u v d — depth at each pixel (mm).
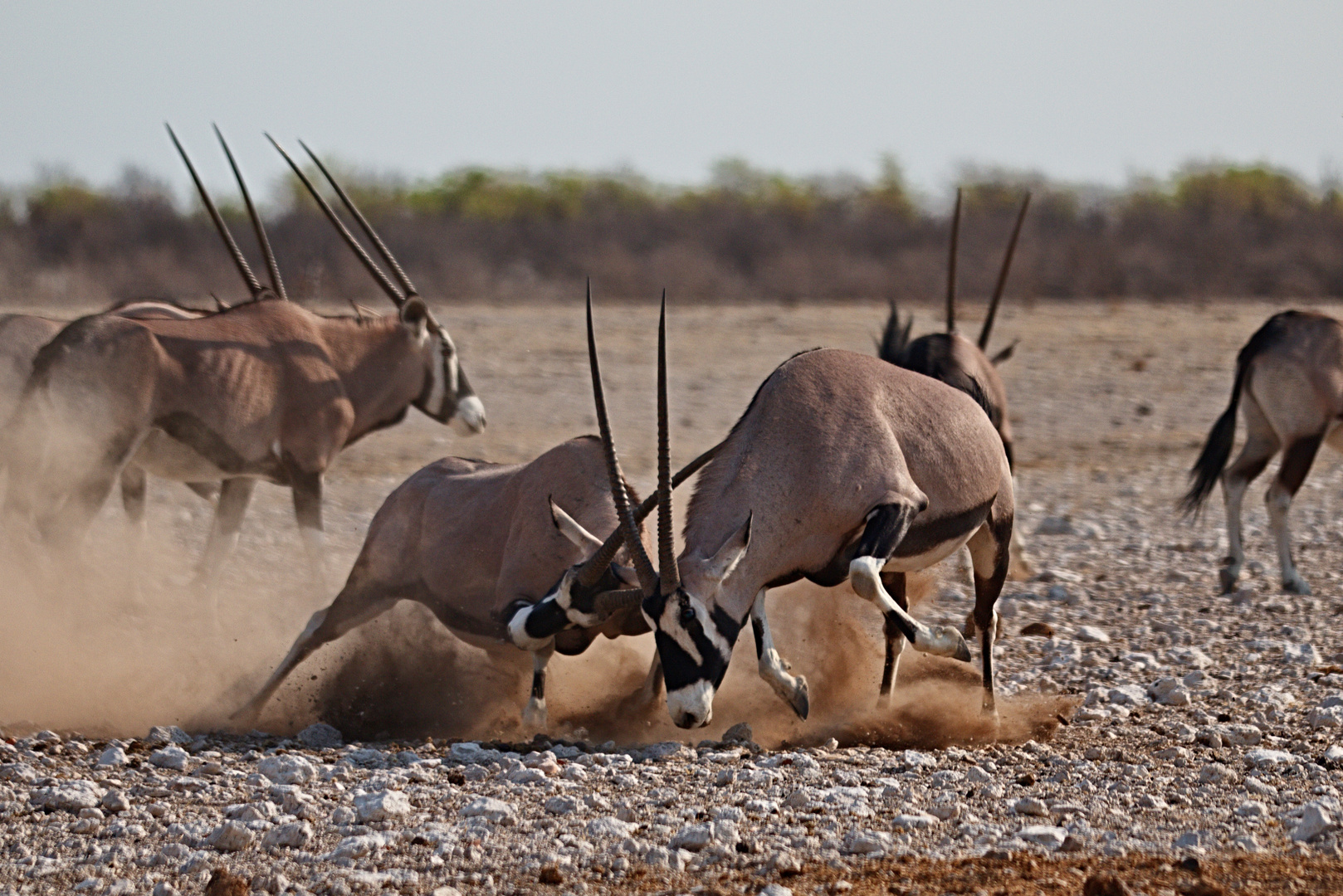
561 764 22188
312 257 119375
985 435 25141
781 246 130750
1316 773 21375
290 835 18672
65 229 124312
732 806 19953
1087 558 42000
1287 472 38812
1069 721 25172
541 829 19156
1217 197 145500
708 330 90438
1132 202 146125
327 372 37469
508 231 133250
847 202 154250
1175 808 19891
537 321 93750
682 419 65938
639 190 173375
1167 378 77562
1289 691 27172
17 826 19250
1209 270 122500
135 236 124688
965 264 124062
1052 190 153500
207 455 34719
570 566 24188
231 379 35000
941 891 16609
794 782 21188
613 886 17203
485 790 20891
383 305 107000
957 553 38688
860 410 23703
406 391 40250
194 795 20594
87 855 18281
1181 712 25734
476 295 113125
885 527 22625
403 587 27344
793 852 18156
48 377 32375
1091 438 64750
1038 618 34344
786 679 23109
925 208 153625
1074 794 20516
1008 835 18625
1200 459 40438
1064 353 84375
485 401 69125
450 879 17500
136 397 33219
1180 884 16547
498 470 27219
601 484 24984
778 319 96062
